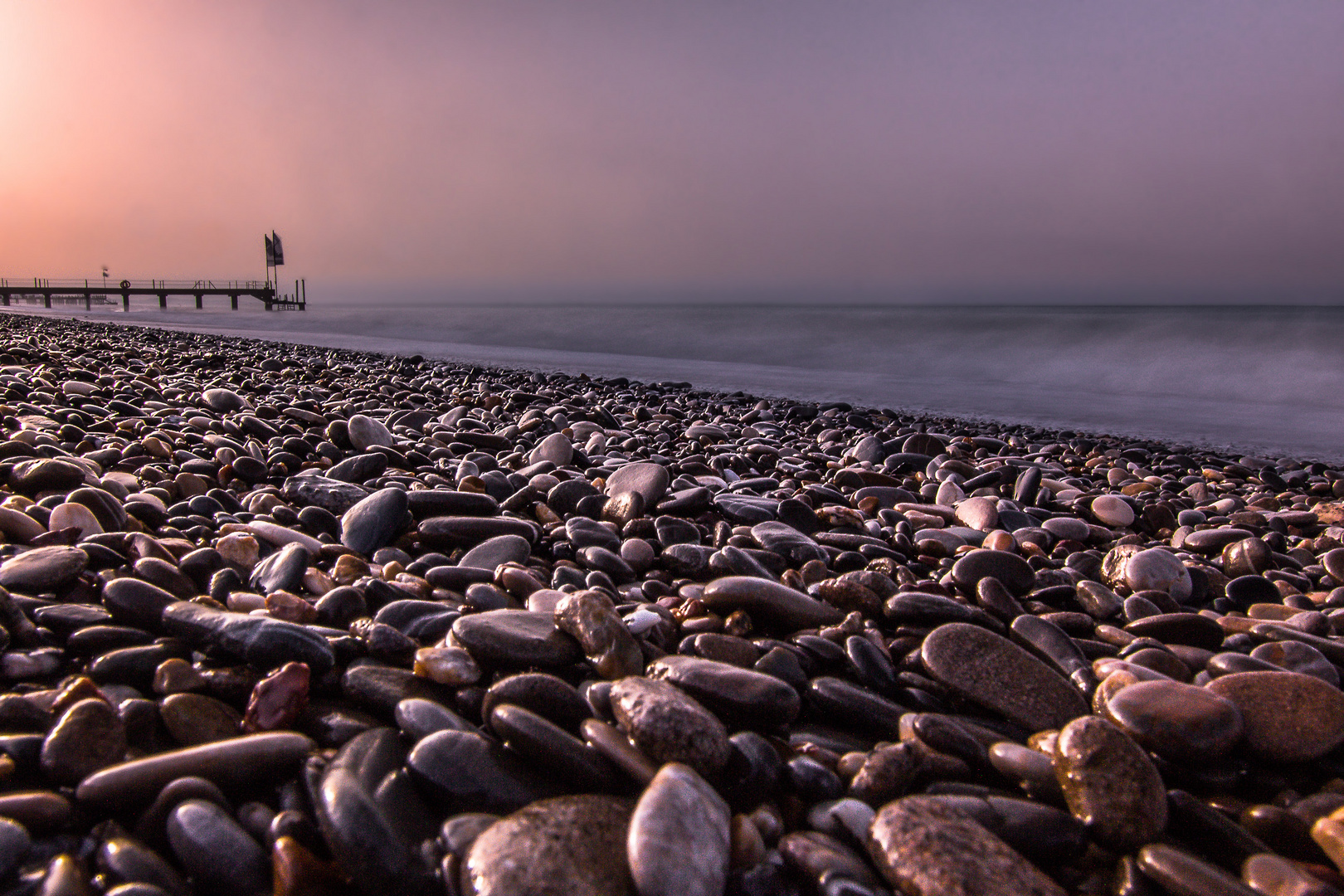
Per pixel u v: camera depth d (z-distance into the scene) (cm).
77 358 880
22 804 116
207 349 1309
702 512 343
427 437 501
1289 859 137
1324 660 207
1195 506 470
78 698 144
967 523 367
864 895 111
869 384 1283
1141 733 157
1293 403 1096
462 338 2209
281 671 154
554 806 120
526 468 400
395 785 131
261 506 304
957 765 152
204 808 118
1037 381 1341
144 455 367
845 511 346
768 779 142
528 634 178
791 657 191
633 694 144
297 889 108
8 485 284
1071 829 131
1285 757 160
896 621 225
